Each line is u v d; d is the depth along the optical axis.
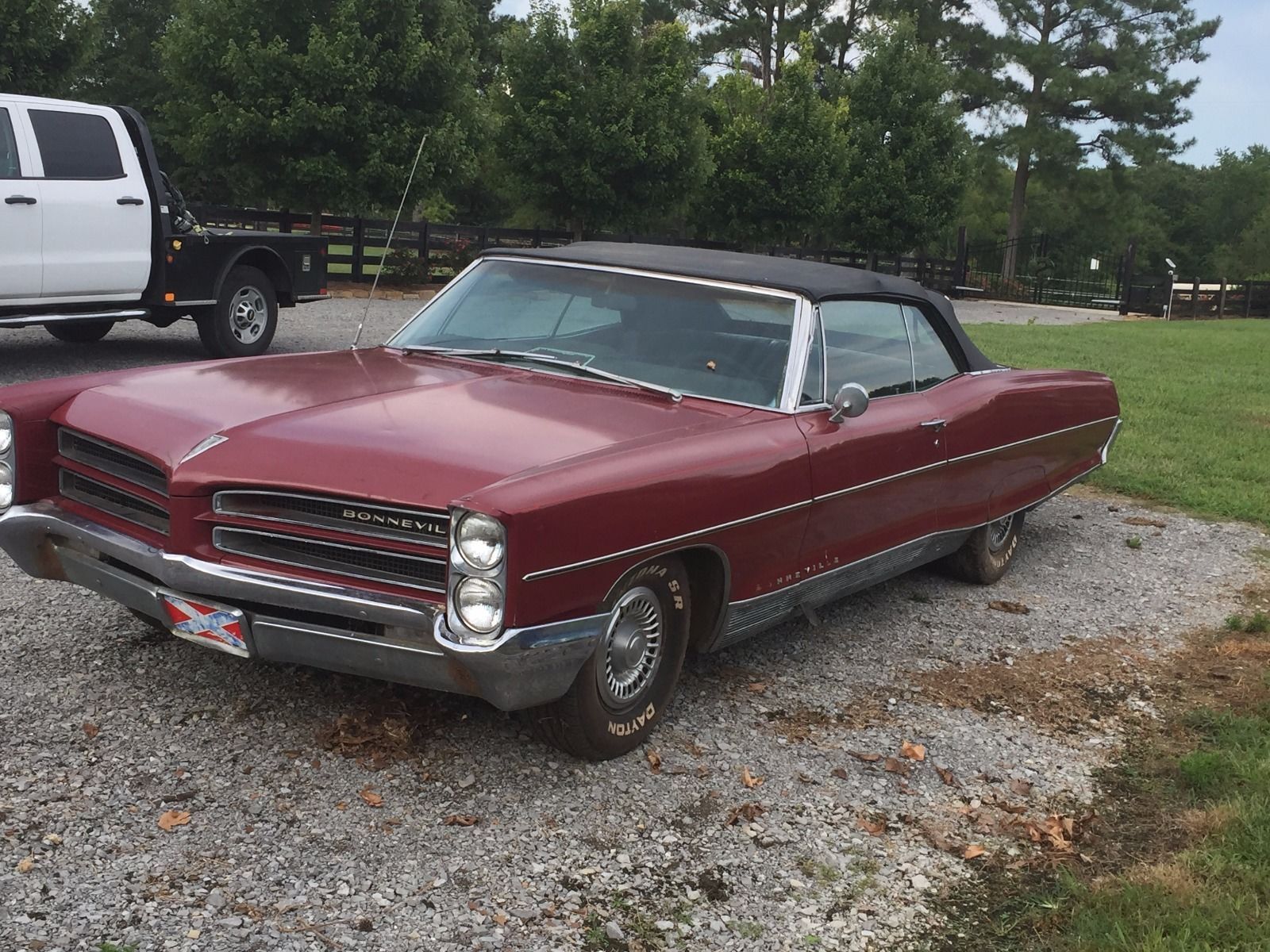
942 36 52.84
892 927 3.05
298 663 3.50
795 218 33.34
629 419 3.89
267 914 2.83
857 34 51.28
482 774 3.59
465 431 3.60
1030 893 3.24
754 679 4.58
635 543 3.44
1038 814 3.71
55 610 4.68
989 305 35.56
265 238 11.39
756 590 4.12
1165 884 3.20
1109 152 54.84
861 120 38.03
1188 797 3.85
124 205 9.93
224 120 20.89
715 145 32.88
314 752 3.62
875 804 3.68
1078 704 4.62
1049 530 7.44
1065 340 20.50
